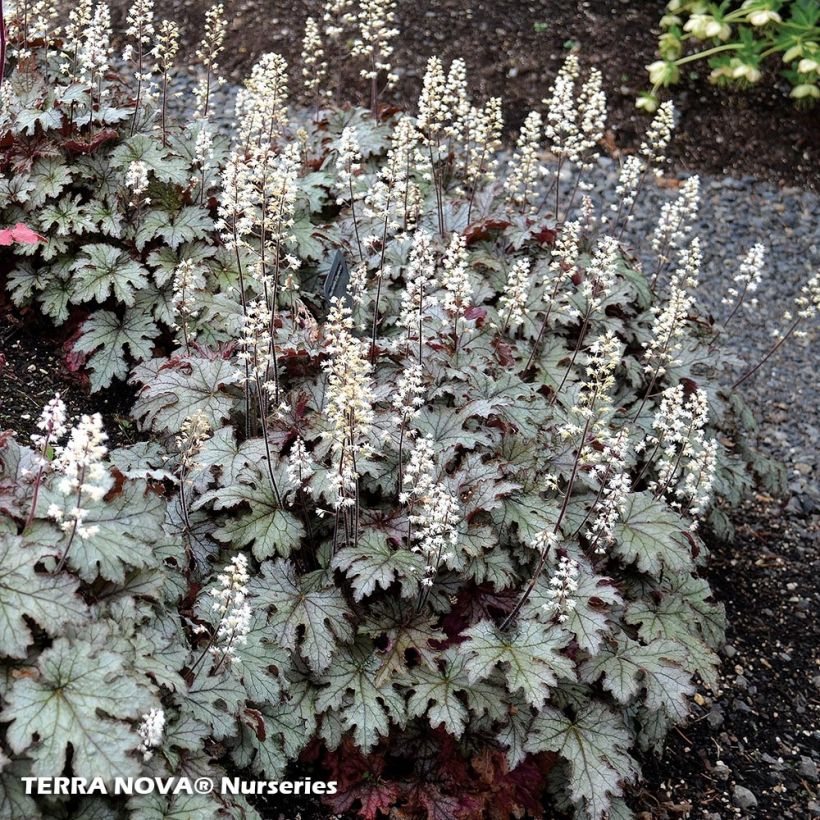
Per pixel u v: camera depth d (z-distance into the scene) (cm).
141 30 130
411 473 88
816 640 119
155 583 74
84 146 119
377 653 85
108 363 110
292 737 80
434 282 102
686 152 199
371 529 88
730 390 131
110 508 75
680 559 95
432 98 123
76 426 107
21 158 118
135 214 118
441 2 217
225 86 185
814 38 207
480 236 128
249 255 116
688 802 98
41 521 72
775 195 193
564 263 116
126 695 64
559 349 117
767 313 171
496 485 90
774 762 103
